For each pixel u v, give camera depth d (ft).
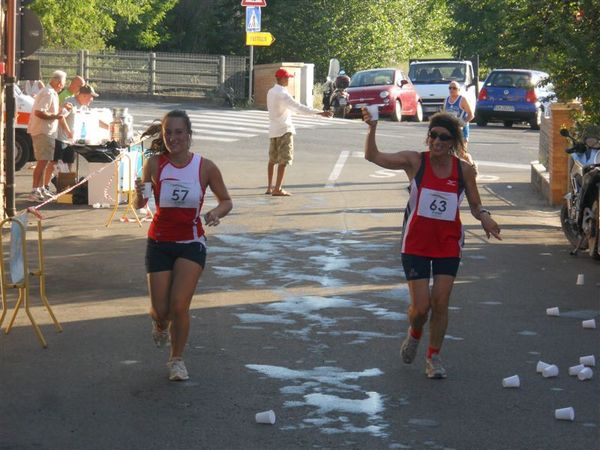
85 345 30.19
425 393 26.16
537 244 49.34
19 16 51.85
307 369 28.09
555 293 38.63
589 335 32.55
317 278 40.47
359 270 42.11
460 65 141.79
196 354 29.37
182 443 22.25
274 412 24.41
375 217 56.24
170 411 24.35
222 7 185.37
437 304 27.14
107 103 129.08
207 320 33.45
